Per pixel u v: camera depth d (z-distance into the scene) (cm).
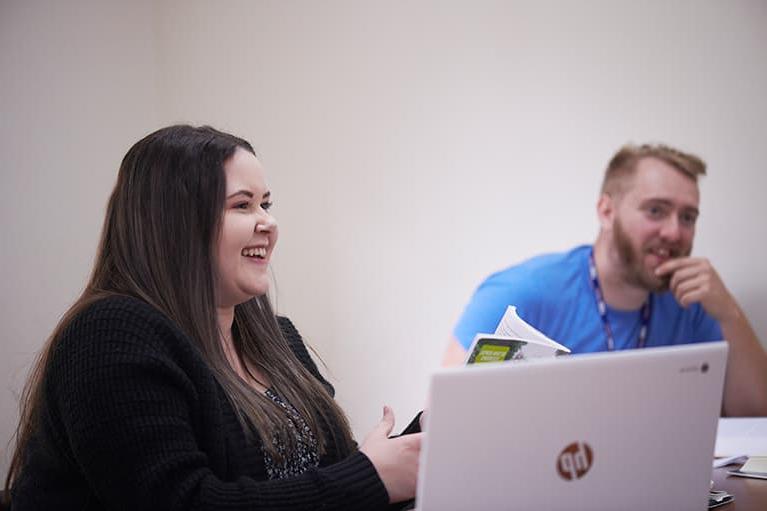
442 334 304
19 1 325
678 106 257
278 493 125
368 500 128
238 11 347
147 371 128
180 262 145
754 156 246
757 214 246
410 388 313
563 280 270
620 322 259
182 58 360
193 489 123
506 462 101
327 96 327
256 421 143
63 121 335
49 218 329
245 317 164
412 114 308
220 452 136
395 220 313
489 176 291
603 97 269
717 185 251
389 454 131
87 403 126
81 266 338
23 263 322
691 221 253
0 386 314
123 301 136
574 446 104
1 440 314
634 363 105
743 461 177
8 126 320
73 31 340
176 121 363
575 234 271
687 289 252
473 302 288
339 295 328
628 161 263
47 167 330
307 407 160
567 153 275
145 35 362
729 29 250
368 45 317
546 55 279
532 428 102
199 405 136
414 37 306
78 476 135
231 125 350
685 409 109
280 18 337
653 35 261
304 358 183
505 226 288
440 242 303
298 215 336
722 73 251
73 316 137
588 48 271
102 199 346
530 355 129
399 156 311
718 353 109
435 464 99
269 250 155
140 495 122
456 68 298
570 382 102
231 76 349
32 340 323
